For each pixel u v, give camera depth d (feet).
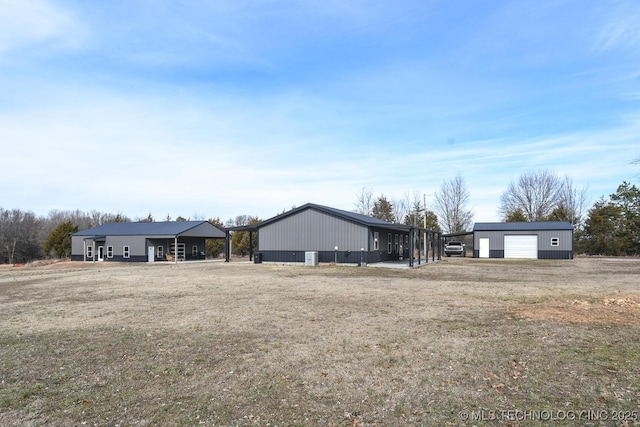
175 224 137.49
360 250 89.40
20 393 15.96
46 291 47.52
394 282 53.26
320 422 13.38
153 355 20.77
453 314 30.27
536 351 20.33
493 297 38.75
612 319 27.17
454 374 17.52
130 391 16.10
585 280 55.47
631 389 15.40
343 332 25.00
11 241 183.93
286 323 27.71
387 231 106.73
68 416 13.92
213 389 16.25
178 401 15.11
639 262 101.14
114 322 28.78
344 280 56.13
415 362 19.16
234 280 56.70
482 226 125.80
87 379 17.48
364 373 17.85
